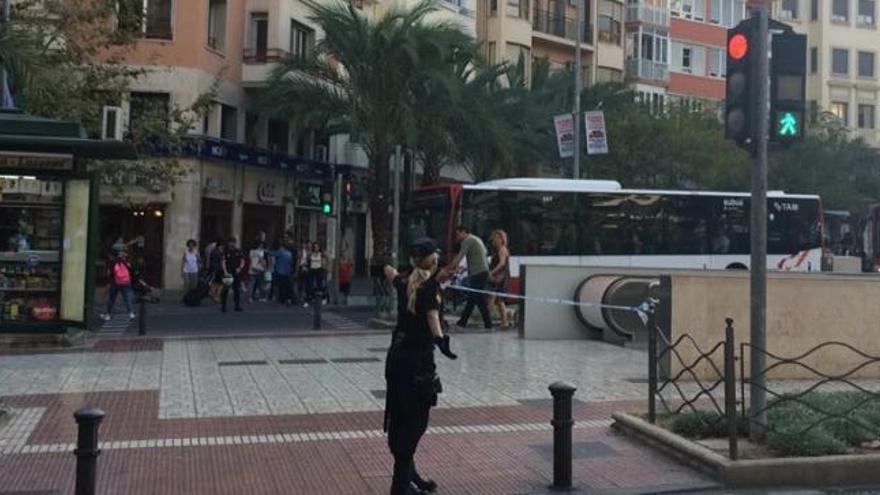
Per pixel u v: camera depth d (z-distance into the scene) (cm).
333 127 3072
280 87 2877
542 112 3672
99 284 2933
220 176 3125
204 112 2475
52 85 1780
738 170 3984
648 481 736
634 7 5597
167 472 752
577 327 1709
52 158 1535
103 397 1076
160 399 1065
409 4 4006
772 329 1257
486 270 1806
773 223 2703
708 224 2595
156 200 2925
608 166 3862
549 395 1104
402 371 657
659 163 3834
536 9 5059
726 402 766
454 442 862
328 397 1081
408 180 3152
